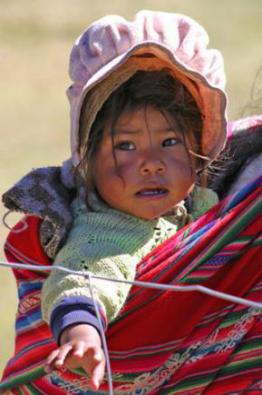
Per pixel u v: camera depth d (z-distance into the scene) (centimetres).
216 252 743
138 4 4762
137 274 736
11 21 4538
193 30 757
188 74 742
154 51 737
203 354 746
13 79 3931
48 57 4162
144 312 736
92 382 648
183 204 789
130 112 746
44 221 761
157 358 743
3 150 3066
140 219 752
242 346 748
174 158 750
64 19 4575
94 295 696
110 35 747
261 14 4616
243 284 747
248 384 750
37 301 777
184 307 738
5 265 693
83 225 746
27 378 777
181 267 739
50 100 3691
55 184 774
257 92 853
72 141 761
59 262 725
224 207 751
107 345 741
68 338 671
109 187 748
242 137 807
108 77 747
